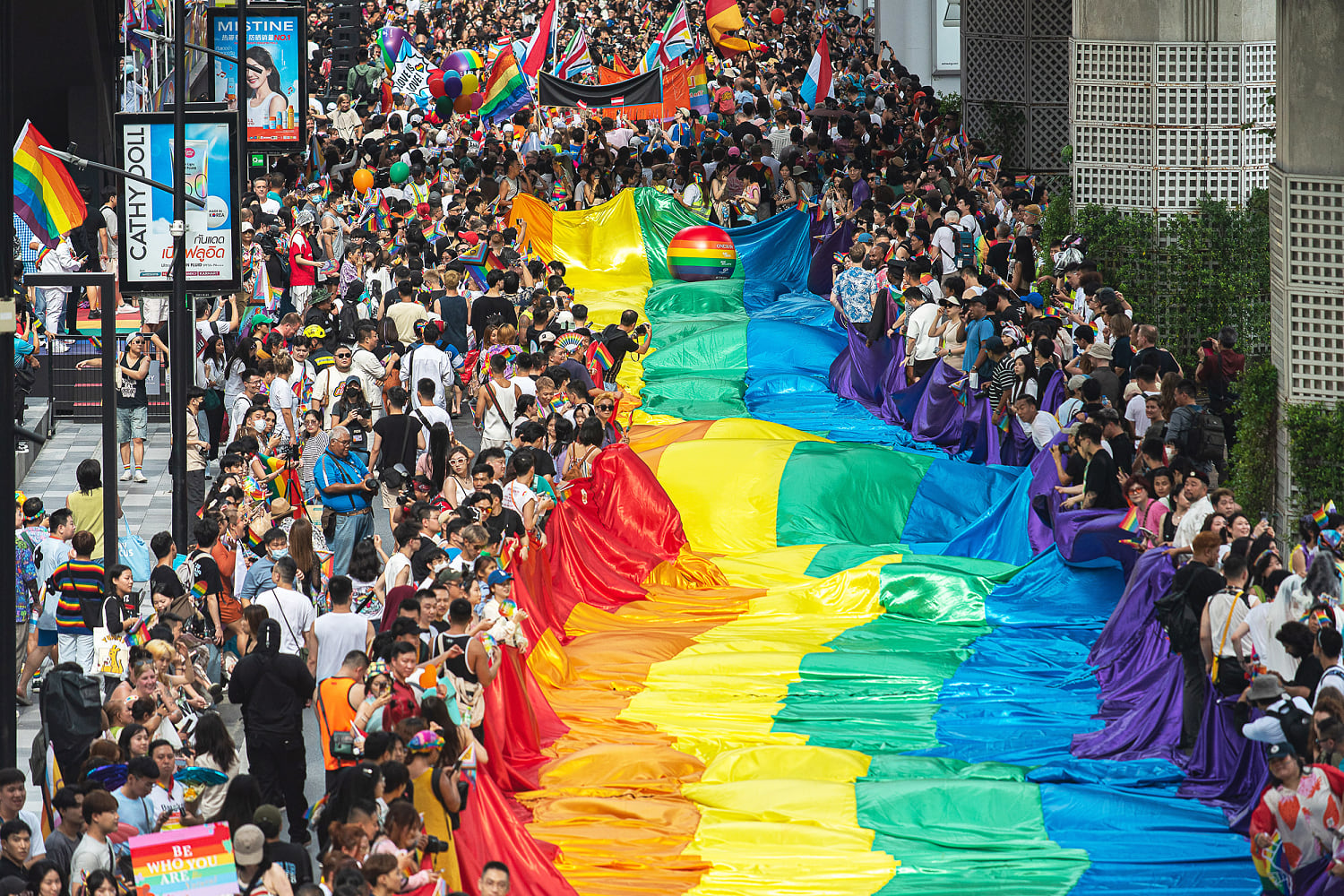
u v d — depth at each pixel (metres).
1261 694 17.89
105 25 55.25
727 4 62.91
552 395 29.55
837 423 35.38
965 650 24.77
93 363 37.22
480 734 18.64
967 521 30.27
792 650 24.56
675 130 58.28
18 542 23.19
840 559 28.52
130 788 16.06
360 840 14.64
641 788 19.91
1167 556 22.97
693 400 37.38
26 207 25.80
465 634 18.89
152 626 20.22
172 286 26.75
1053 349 30.19
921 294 34.88
